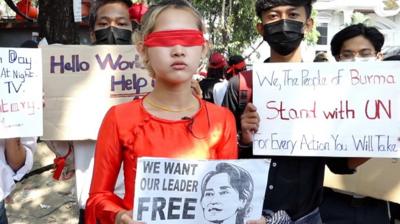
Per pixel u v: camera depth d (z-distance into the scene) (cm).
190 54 178
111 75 273
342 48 269
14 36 1002
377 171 263
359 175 267
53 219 474
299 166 237
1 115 232
